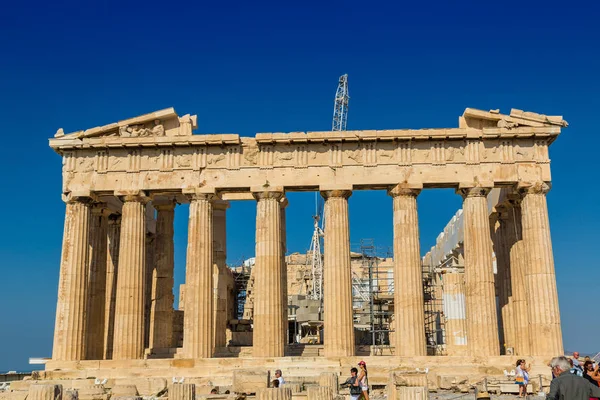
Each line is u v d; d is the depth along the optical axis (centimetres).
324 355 4322
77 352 4412
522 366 3466
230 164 4609
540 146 4550
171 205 5256
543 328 4284
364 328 6750
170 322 5128
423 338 4316
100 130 4684
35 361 4450
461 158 4534
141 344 4441
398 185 4509
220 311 5497
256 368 4106
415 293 4362
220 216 5709
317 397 2794
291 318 6512
